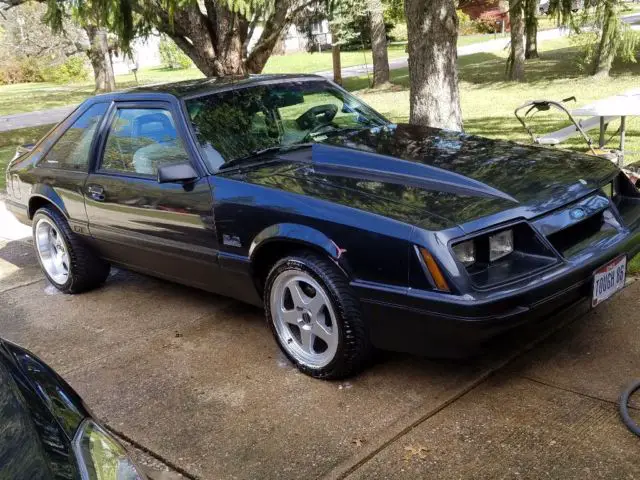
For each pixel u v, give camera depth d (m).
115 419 3.62
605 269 3.43
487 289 3.05
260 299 4.09
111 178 4.77
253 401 3.63
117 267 5.28
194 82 4.87
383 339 3.39
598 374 3.49
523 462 2.87
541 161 3.89
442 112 7.59
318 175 3.87
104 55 30.47
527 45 25.27
